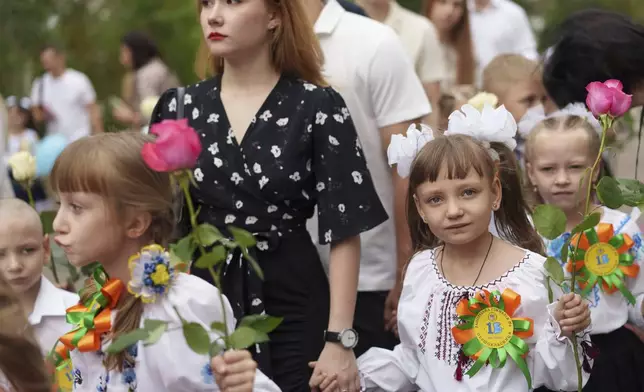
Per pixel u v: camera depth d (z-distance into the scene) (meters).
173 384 3.57
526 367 4.05
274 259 4.50
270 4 4.60
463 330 4.16
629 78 5.25
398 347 4.50
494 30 9.32
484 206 4.16
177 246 3.30
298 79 4.63
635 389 4.95
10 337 3.19
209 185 4.52
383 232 5.39
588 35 5.30
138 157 3.70
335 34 5.41
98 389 3.70
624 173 5.48
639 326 4.84
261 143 4.51
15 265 4.74
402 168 4.42
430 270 4.37
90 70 17.72
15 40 14.63
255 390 3.71
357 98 5.36
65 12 17.12
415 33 7.44
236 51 4.52
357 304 5.34
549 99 6.22
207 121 4.59
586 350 4.07
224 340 3.32
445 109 6.81
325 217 4.51
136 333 3.25
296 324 4.53
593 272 4.70
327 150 4.52
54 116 13.27
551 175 5.00
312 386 4.51
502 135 4.37
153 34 18.02
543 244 4.60
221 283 4.49
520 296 4.15
